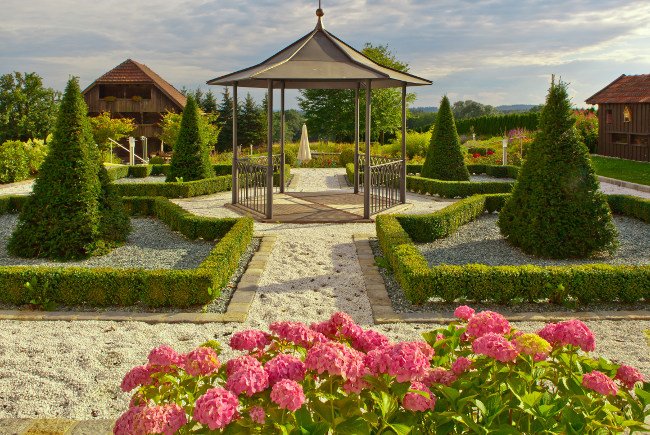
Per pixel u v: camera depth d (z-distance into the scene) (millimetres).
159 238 10516
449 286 6723
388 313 6402
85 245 9086
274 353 3115
